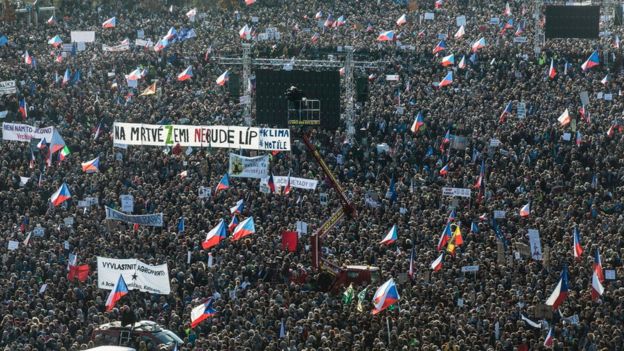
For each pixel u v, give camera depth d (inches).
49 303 3417.8
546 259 3767.2
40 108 5659.5
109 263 3474.4
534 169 4990.2
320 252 3777.1
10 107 5674.2
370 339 3221.0
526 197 4621.1
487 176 4972.9
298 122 5492.1
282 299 3476.9
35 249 3927.2
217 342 3029.0
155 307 3479.3
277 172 4896.7
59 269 3737.7
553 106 5871.1
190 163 4899.1
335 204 4439.0
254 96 6003.9
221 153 4997.5
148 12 7755.9
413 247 3885.3
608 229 4227.4
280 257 3799.2
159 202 4485.7
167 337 3093.0
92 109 5580.7
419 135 5442.9
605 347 3159.5
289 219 4291.3
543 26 7509.8
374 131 5516.7
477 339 3169.3
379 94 5999.0
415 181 4820.4
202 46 6840.6
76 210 4404.5
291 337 3147.1
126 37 7145.7
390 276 3636.8
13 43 6766.7
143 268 3462.1
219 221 4210.1
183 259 3860.7
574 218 4392.2
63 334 3171.8
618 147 5255.9
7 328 3181.6
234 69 6407.5
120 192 4640.8
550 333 3186.5
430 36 7165.4
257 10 7824.8
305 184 4544.8
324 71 5506.9
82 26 7396.7
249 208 4407.0
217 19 7559.1
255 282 3735.2
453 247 3919.8
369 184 4702.3
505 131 5408.5
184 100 5856.3
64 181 4645.7
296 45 6835.6
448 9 7834.6
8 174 4758.9
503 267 3742.6
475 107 5782.5
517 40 7106.3
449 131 5290.4
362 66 6171.3
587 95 5669.3
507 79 6230.3
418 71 6427.2
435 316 3265.3
